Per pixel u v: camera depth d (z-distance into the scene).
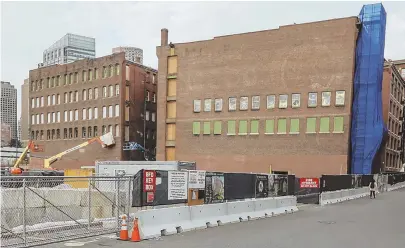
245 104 48.72
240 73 49.31
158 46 55.69
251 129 48.09
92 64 67.44
